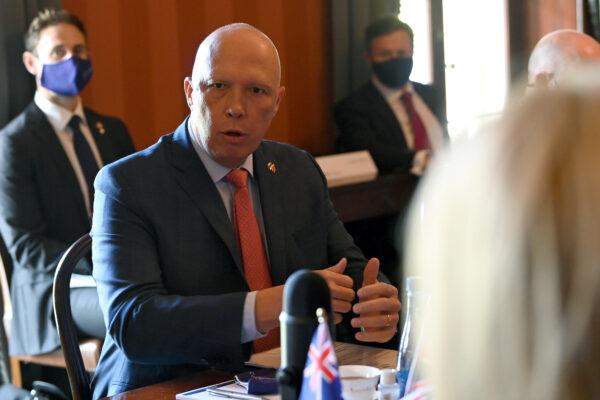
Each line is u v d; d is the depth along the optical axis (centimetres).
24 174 442
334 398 124
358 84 659
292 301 127
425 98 643
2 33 471
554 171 71
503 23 779
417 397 146
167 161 278
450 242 75
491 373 72
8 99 475
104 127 482
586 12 818
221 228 274
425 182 81
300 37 638
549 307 70
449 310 74
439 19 712
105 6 529
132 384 265
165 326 245
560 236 70
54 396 346
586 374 69
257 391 213
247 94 275
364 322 259
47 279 432
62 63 455
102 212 270
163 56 558
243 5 602
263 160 295
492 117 80
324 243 304
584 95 73
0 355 459
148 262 263
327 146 657
